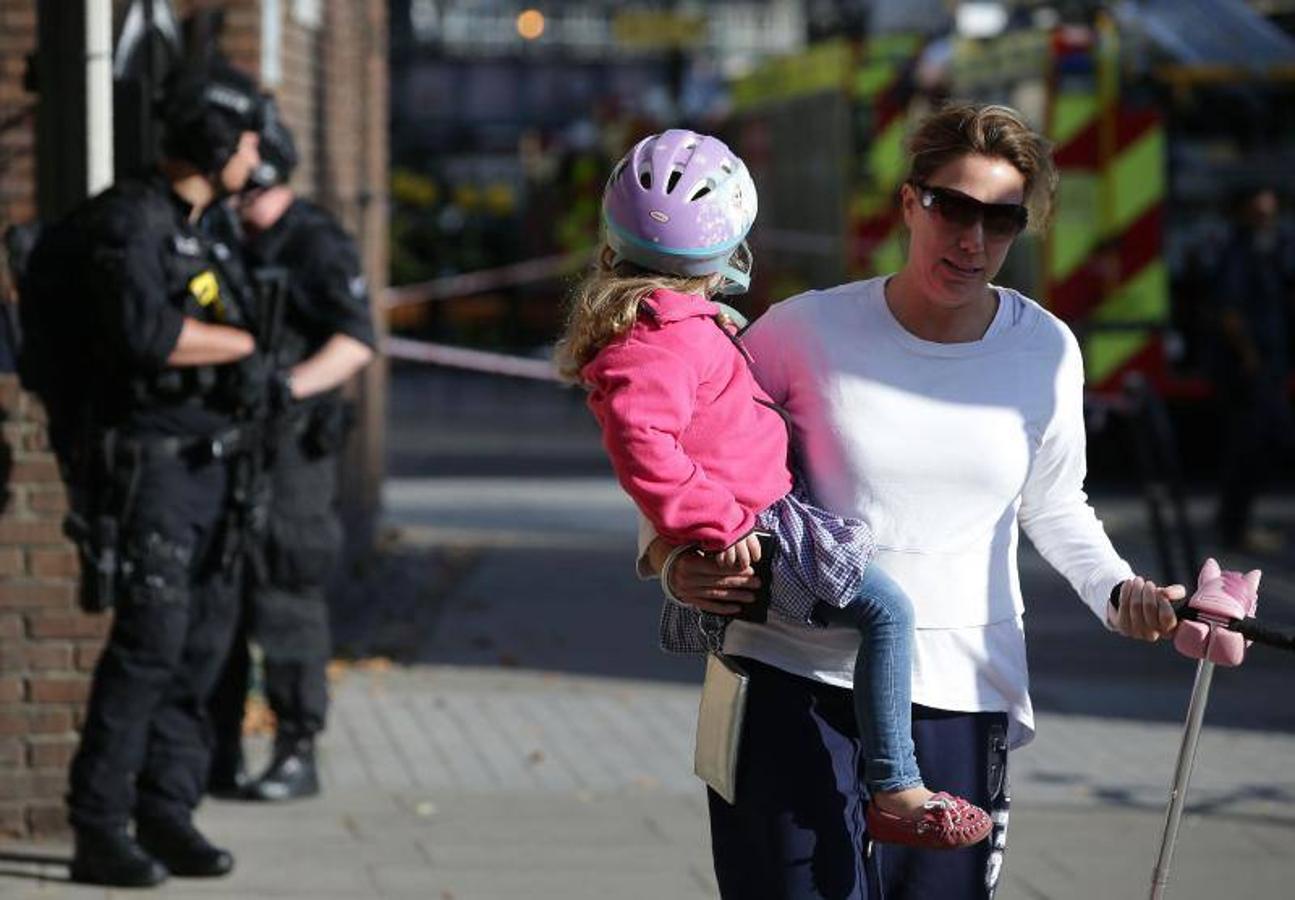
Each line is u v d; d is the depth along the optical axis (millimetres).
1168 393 56906
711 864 21609
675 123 83250
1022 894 20844
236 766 23953
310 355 23188
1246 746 27984
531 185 94812
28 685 22172
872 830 12531
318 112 34906
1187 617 12594
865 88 64375
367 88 42094
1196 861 22219
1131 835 23250
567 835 22656
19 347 19703
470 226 97562
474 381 97000
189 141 19875
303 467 23547
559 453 65062
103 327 19344
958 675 12953
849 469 12938
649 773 25562
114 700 20047
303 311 22922
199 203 20141
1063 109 56406
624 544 45406
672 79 89438
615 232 12594
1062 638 35969
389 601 37719
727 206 12516
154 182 19953
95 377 19766
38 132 21672
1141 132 56469
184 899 20016
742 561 12422
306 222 23094
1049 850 22547
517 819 23297
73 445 19844
